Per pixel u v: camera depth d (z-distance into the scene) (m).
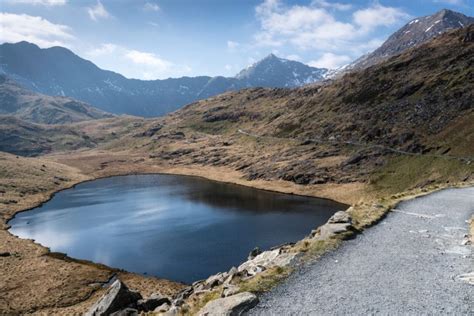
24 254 78.44
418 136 145.12
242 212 112.88
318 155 171.38
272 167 176.50
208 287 23.72
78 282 62.66
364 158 150.38
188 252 76.62
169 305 22.97
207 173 198.62
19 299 55.69
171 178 193.00
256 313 14.59
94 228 98.81
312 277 18.12
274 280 17.83
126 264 71.25
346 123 187.62
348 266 19.64
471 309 14.56
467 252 21.94
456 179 103.81
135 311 23.47
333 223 28.00
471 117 134.62
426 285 17.02
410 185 116.62
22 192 148.12
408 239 24.81
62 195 150.75
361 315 14.23
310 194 139.50
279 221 99.75
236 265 68.19
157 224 100.56
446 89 164.38
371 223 29.19
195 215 110.38
